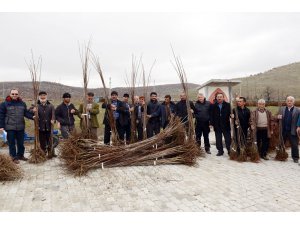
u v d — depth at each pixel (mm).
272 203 5133
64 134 8750
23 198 5301
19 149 8297
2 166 6406
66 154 7395
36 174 6906
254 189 5875
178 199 5320
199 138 9648
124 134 9609
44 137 8664
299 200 5289
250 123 8930
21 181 6320
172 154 8008
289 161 8672
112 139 8188
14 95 7898
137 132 9695
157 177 6652
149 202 5164
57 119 8742
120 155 7527
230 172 7195
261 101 8805
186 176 6770
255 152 8531
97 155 7434
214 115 9320
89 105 9203
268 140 8977
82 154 7332
